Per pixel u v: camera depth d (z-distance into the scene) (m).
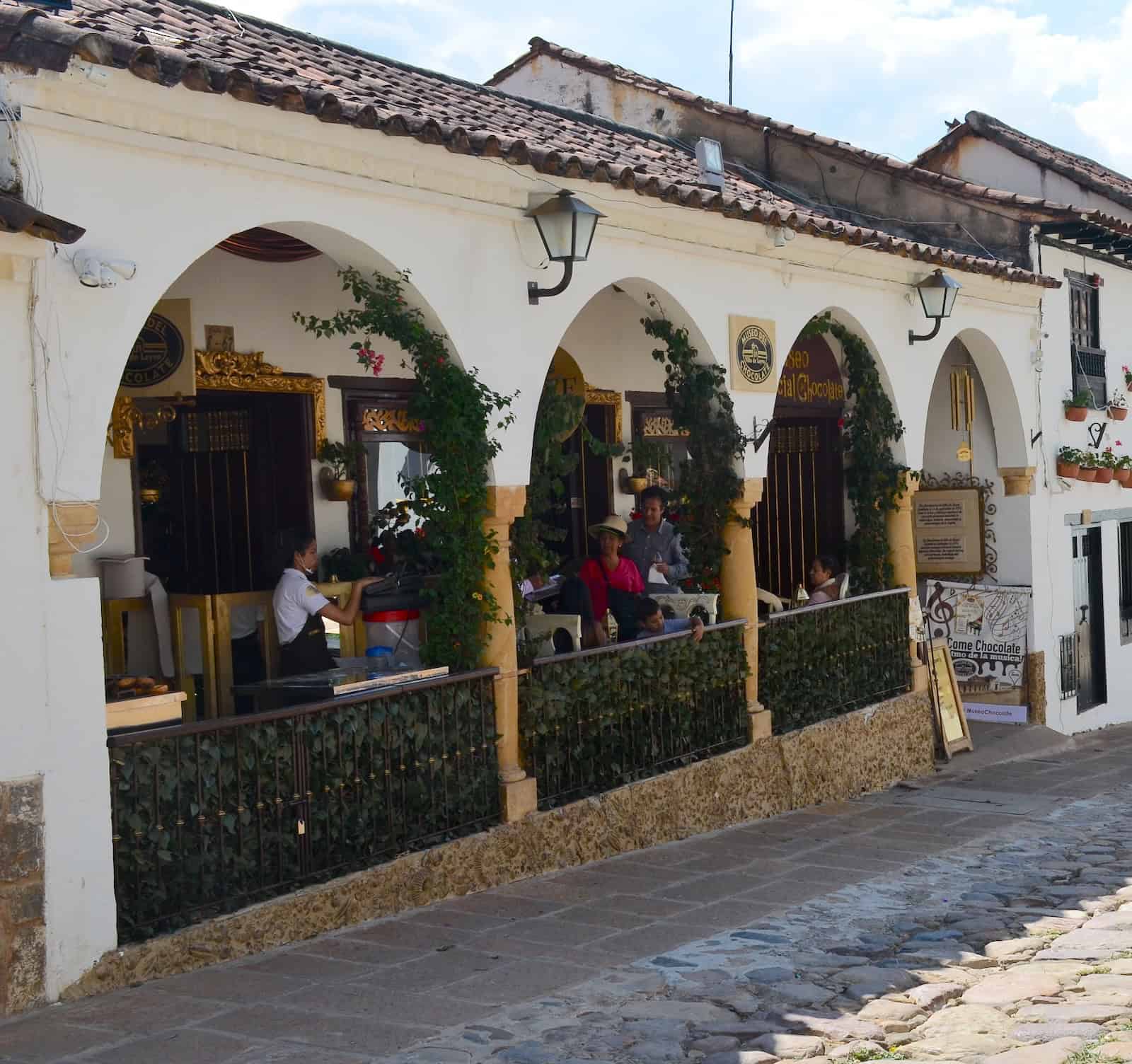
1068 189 16.11
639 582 9.83
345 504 9.44
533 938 6.75
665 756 9.31
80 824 5.53
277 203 6.55
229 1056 4.98
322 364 9.27
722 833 9.61
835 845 9.51
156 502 9.41
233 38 7.84
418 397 7.61
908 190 14.90
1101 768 13.64
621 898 7.63
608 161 8.88
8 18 5.30
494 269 7.82
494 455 7.73
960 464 15.19
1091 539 16.70
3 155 5.33
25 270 5.34
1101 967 6.23
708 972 6.23
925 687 12.77
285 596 8.01
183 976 5.89
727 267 9.92
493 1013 5.58
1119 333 17.12
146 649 8.50
